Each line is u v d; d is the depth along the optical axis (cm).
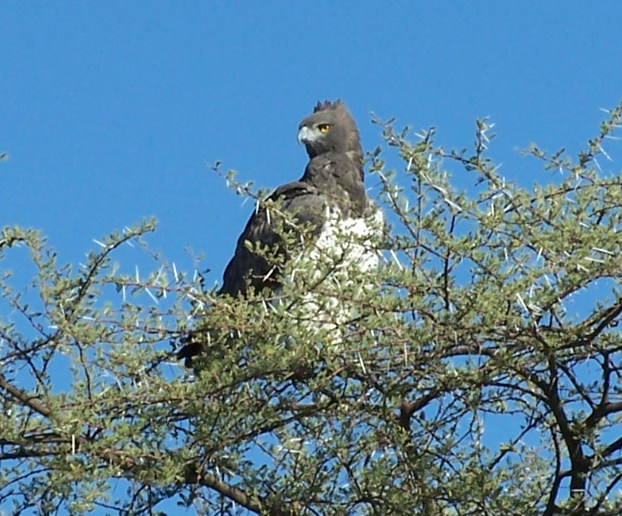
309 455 1255
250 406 1204
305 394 1227
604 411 1242
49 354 1219
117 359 1216
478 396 1229
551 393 1224
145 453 1168
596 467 1233
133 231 1183
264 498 1262
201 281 1234
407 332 1139
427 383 1237
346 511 1242
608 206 1195
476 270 1160
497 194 1180
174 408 1220
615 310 1180
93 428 1209
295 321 1209
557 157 1196
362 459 1278
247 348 1219
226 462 1231
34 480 1252
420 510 1258
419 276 1172
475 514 1237
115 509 1251
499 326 1158
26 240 1182
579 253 1124
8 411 1196
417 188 1173
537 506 1302
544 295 1135
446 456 1237
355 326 1189
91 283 1188
